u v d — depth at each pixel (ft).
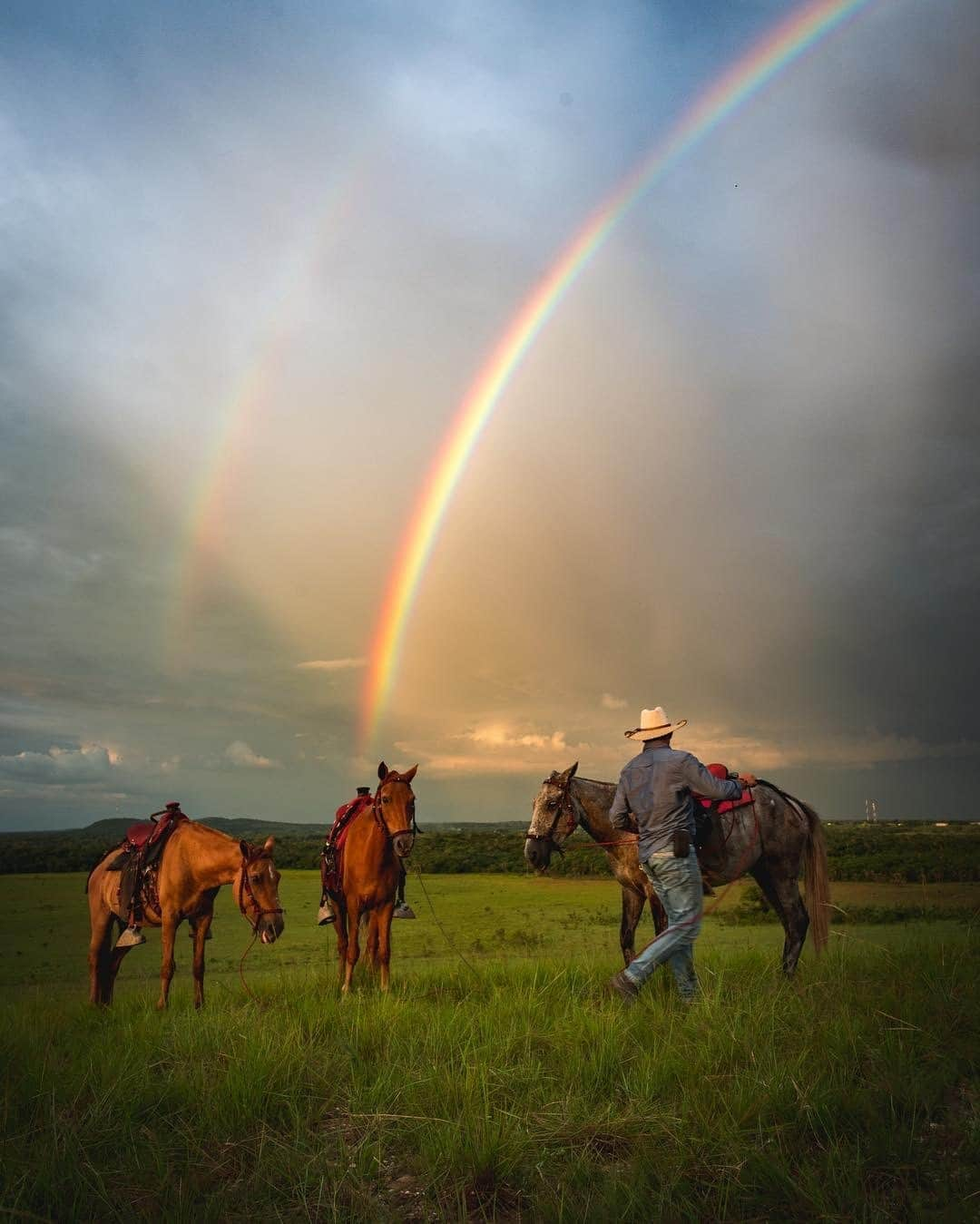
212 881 30.68
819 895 29.78
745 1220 12.47
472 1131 15.15
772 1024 19.60
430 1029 21.20
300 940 111.04
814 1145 14.46
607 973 30.66
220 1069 18.98
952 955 27.37
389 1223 12.90
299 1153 14.94
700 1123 14.94
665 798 25.00
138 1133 16.08
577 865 196.34
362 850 31.81
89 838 498.69
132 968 90.74
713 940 63.67
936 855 106.83
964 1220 11.87
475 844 249.34
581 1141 15.01
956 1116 15.08
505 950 77.51
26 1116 17.03
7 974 91.86
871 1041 18.16
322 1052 19.83
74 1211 13.34
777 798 30.14
